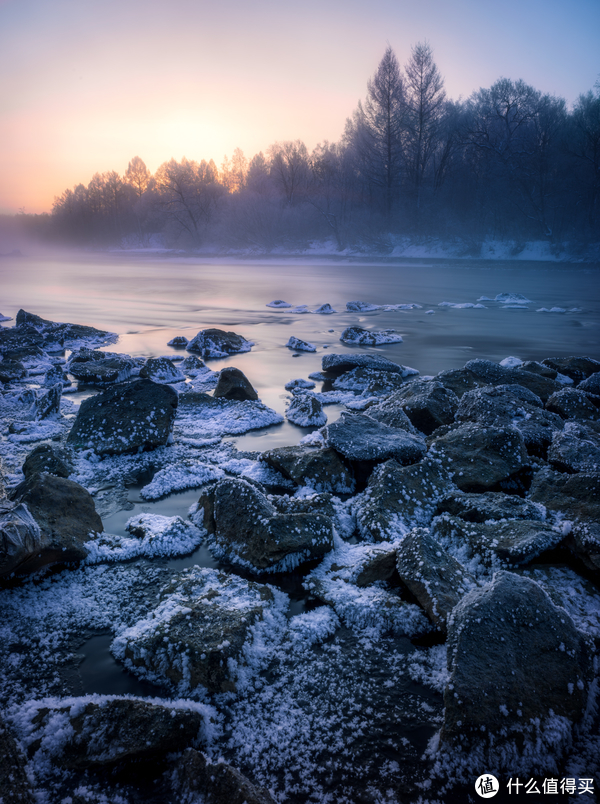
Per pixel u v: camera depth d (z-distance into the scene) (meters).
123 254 91.94
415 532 3.81
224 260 67.75
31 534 3.78
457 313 20.55
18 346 13.13
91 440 6.46
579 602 3.63
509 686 2.62
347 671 3.04
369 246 60.19
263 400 8.79
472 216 55.75
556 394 7.71
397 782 2.40
